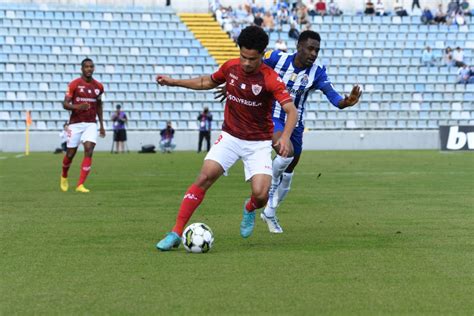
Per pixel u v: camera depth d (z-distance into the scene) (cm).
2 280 1460
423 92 8438
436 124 8312
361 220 2380
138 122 7806
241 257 1700
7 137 7312
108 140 7562
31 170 4638
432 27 9012
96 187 3522
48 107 7806
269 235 2055
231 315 1205
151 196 3109
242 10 9212
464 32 9006
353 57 8662
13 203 2852
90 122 3328
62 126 7656
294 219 2406
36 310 1234
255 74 1738
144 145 7212
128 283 1429
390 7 9488
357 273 1527
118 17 8606
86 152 3319
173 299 1306
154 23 8625
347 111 8212
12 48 8081
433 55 8719
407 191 3350
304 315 1207
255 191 1814
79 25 8425
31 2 8688
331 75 8506
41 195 3150
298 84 2084
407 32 8950
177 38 8544
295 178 4056
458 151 6962
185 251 1783
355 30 8956
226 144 1795
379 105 8350
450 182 3812
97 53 8250
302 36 2064
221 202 2889
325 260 1667
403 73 8600
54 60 8112
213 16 8956
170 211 2598
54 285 1415
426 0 9556
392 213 2566
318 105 8231
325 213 2566
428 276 1501
